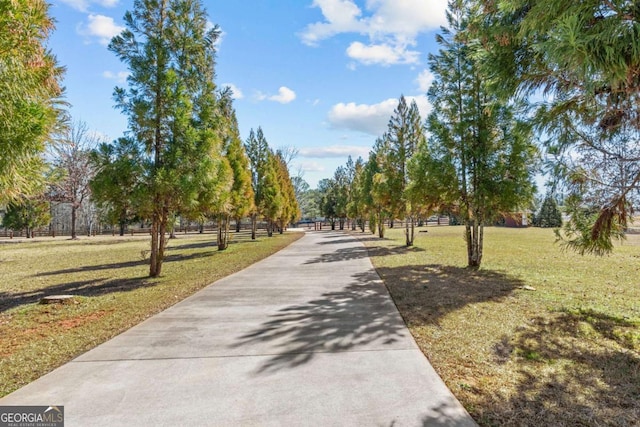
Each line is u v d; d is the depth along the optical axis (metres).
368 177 24.52
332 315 4.88
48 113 3.39
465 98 9.64
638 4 2.16
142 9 8.42
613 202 3.99
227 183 9.72
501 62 3.44
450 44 9.77
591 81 2.30
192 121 9.05
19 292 7.30
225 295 6.22
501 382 2.88
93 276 9.27
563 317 4.72
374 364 3.24
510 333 4.09
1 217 37.00
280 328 4.33
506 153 9.16
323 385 2.83
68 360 3.41
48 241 27.73
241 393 2.72
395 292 6.35
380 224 24.41
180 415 2.41
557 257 11.84
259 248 16.25
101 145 7.92
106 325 4.59
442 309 5.16
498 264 10.15
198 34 8.99
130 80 8.16
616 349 3.61
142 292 6.75
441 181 9.73
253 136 25.02
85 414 2.44
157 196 8.34
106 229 42.25
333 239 23.20
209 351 3.60
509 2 2.89
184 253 15.55
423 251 14.20
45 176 3.67
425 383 2.86
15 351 3.66
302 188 61.06
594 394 2.70
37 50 3.17
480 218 9.45
